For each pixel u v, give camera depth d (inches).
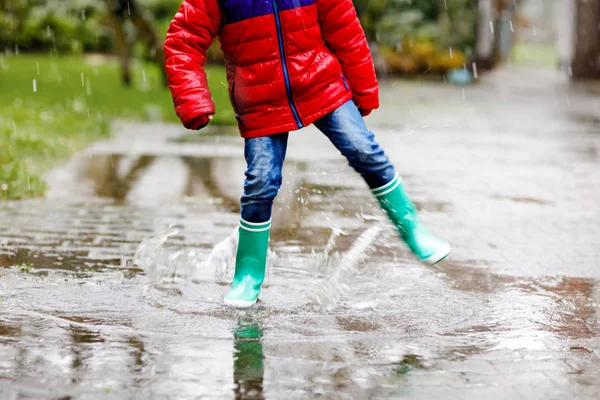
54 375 183.9
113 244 314.0
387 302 244.8
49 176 468.1
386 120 854.5
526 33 3336.6
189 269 279.6
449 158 577.6
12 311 228.7
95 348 201.3
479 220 371.6
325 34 238.4
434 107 1025.5
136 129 735.7
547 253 311.9
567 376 188.4
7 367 188.1
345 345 206.5
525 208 401.7
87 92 1052.5
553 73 1866.4
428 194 434.9
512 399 175.0
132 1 1163.3
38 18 1418.6
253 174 239.6
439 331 218.8
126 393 175.0
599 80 1681.8
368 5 1604.3
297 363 193.6
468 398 175.3
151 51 1188.5
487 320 228.8
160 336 211.2
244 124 240.1
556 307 242.5
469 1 1925.4
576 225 364.5
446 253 241.8
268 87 233.3
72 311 230.4
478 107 1032.8
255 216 241.6
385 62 1699.1
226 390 177.3
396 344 207.9
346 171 502.9
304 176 481.1
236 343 206.7
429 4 1916.8
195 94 232.2
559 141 687.7
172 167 517.0
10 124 614.5
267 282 265.9
